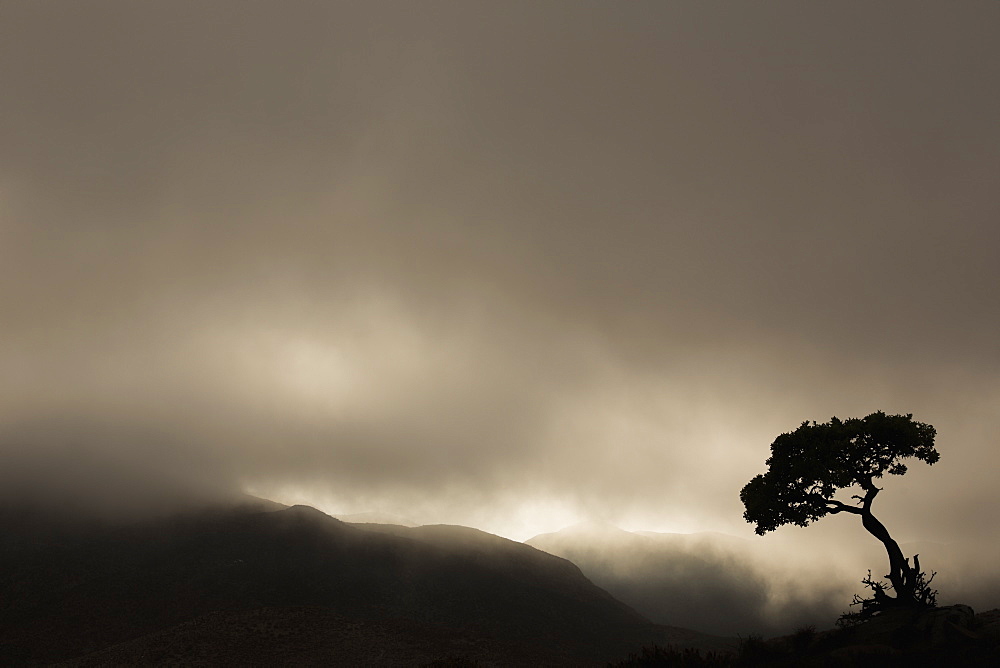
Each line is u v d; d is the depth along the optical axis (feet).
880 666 77.46
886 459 118.73
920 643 85.87
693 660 99.50
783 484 122.11
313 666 230.07
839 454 119.14
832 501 120.67
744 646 106.32
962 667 72.13
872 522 115.03
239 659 231.50
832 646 95.50
